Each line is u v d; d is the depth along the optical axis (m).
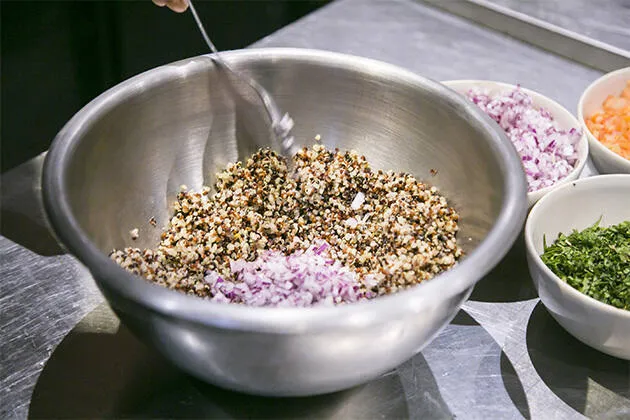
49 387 0.50
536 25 0.80
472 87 0.67
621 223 0.57
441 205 0.58
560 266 0.53
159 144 0.58
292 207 0.60
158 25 1.10
